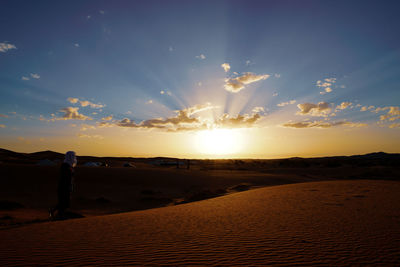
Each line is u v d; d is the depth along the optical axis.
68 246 5.85
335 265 4.50
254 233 6.91
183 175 44.66
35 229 7.92
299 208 10.81
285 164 111.50
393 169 61.41
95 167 45.34
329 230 6.99
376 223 7.71
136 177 38.88
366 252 5.18
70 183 12.14
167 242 6.14
